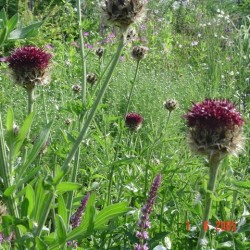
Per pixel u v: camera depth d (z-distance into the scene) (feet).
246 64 26.00
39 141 8.53
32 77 11.05
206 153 8.68
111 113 21.04
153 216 11.86
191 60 34.27
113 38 30.73
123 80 25.71
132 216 11.51
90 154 15.96
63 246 8.63
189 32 39.91
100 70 17.66
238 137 8.77
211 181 8.81
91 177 12.76
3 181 8.57
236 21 41.27
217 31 33.63
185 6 43.75
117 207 8.06
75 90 19.67
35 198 8.68
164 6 43.06
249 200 12.18
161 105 22.54
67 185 7.91
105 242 11.24
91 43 33.47
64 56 29.63
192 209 10.92
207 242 9.29
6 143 9.32
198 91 24.94
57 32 32.63
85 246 11.27
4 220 8.08
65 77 25.77
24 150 9.91
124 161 11.11
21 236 8.70
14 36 8.20
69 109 11.46
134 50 16.11
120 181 13.37
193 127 8.79
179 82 26.89
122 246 10.94
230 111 8.65
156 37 36.11
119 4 9.36
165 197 11.84
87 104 11.23
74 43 31.78
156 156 15.71
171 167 13.12
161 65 32.19
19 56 11.09
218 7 46.21
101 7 9.68
